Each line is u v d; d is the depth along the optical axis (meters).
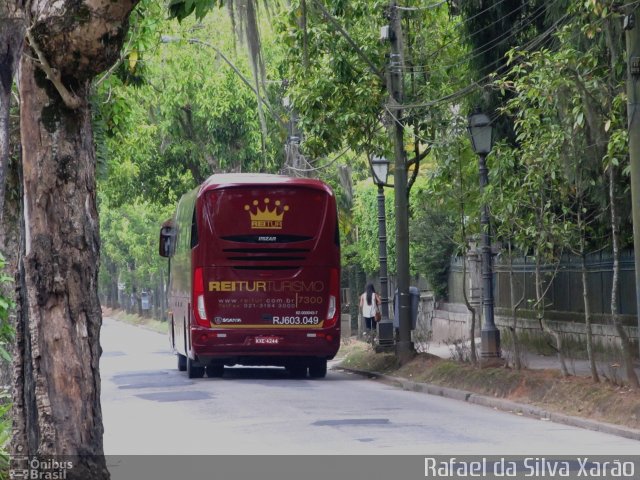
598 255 52.75
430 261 82.31
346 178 89.00
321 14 60.66
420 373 53.84
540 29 53.16
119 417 39.22
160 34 57.12
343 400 44.72
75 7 15.89
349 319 98.31
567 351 56.00
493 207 44.56
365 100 61.84
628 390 36.38
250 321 55.94
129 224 155.88
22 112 16.48
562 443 31.08
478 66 54.88
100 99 47.91
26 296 16.56
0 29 13.38
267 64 77.88
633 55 34.72
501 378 44.12
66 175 16.52
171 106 90.62
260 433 33.62
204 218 55.94
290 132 80.25
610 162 37.06
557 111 40.72
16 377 16.70
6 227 32.19
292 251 56.16
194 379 58.50
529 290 61.66
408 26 62.38
